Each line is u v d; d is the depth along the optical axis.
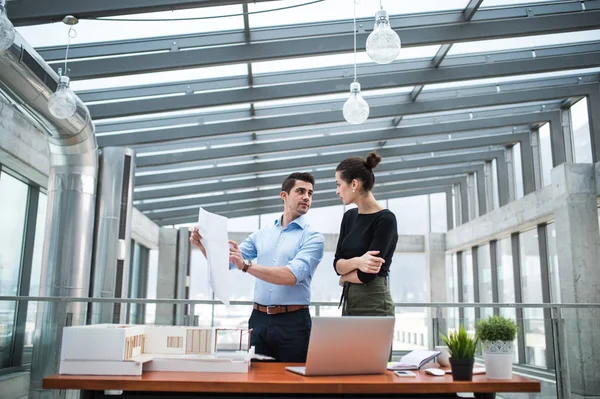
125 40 5.30
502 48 6.46
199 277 14.30
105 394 1.81
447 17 5.48
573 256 7.17
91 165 5.29
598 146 7.50
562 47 6.52
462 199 12.87
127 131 7.44
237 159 9.80
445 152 11.04
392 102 7.62
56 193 5.16
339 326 1.85
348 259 2.42
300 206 2.83
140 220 11.15
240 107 7.45
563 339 3.65
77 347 1.81
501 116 8.75
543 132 9.37
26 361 3.79
